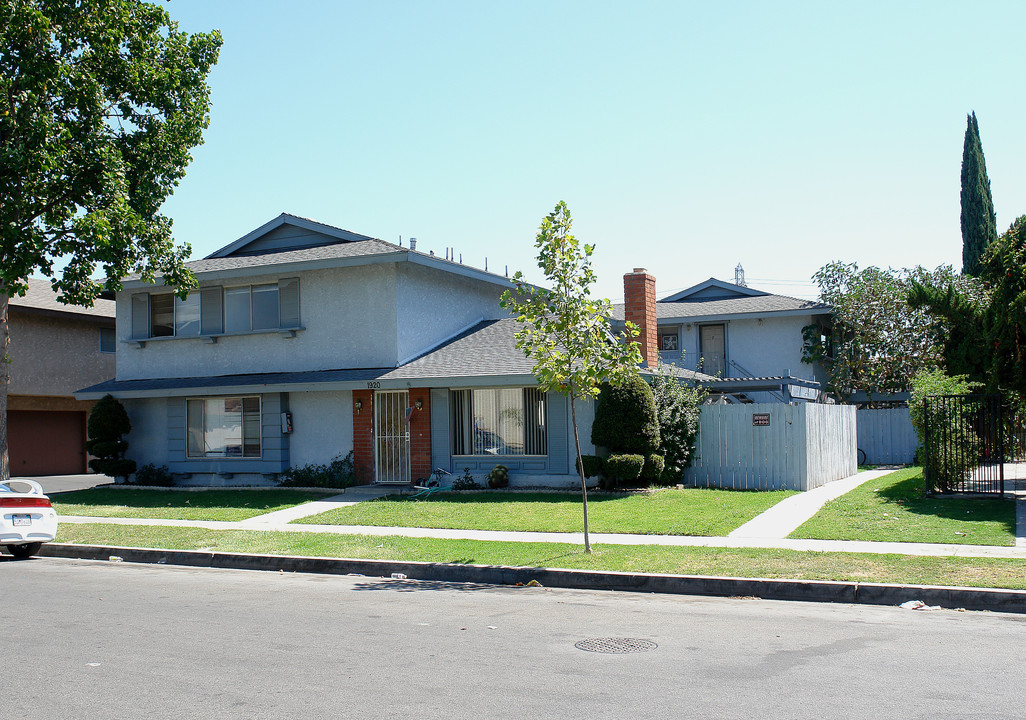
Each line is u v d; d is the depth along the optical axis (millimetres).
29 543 14609
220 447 23656
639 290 21875
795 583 10000
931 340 31625
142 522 17375
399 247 22281
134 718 5715
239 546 14023
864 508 15406
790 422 19125
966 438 16594
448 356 22219
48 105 19109
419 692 6191
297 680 6555
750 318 34875
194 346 24609
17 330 30172
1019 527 12859
